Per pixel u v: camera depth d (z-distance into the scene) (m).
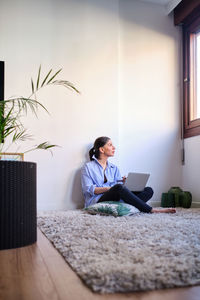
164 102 3.96
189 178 3.84
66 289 0.94
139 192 3.02
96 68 3.63
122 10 3.89
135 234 1.65
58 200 3.40
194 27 3.84
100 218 2.32
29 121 3.36
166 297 0.88
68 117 3.50
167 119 3.96
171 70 4.02
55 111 3.46
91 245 1.41
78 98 3.54
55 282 1.00
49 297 0.88
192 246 1.40
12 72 3.34
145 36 3.95
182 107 4.02
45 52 3.47
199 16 3.72
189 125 3.88
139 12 3.95
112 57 3.70
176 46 4.05
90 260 1.17
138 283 0.94
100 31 3.68
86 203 3.18
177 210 3.08
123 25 3.88
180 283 0.96
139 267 1.06
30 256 1.35
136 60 3.88
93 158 3.31
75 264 1.15
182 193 3.58
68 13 3.58
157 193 3.85
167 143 3.94
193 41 3.99
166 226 1.92
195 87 3.95
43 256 1.35
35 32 3.46
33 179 1.66
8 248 1.50
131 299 0.86
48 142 3.40
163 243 1.44
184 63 4.02
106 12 3.71
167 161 3.92
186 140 3.93
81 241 1.52
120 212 2.48
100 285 0.94
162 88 3.97
